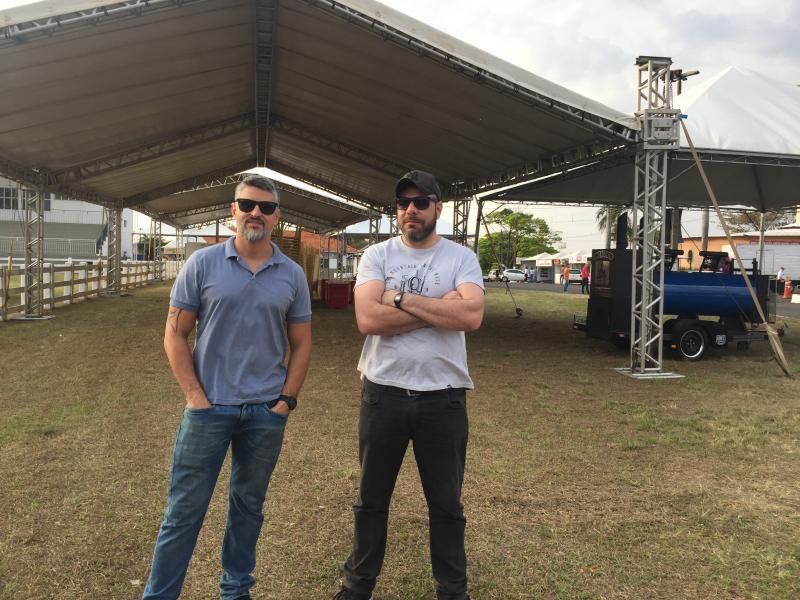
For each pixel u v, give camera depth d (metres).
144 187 21.06
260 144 18.39
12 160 13.30
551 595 3.00
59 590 2.94
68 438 5.27
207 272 2.57
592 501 4.17
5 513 3.75
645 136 8.53
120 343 10.70
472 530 3.70
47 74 8.80
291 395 2.68
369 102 11.57
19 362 8.80
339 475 4.56
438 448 2.64
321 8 7.70
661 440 5.60
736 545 3.54
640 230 9.02
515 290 36.66
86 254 39.03
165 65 9.62
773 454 5.25
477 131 11.29
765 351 11.58
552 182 13.02
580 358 10.30
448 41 7.88
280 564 3.25
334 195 26.03
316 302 21.58
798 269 34.81
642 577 3.18
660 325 8.95
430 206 2.67
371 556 2.76
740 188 15.49
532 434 5.77
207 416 2.52
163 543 2.53
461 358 2.69
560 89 8.25
